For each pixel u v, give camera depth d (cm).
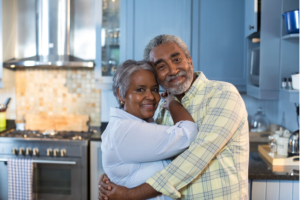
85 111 319
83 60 295
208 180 120
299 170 184
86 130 312
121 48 274
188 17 266
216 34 267
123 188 116
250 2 240
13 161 260
